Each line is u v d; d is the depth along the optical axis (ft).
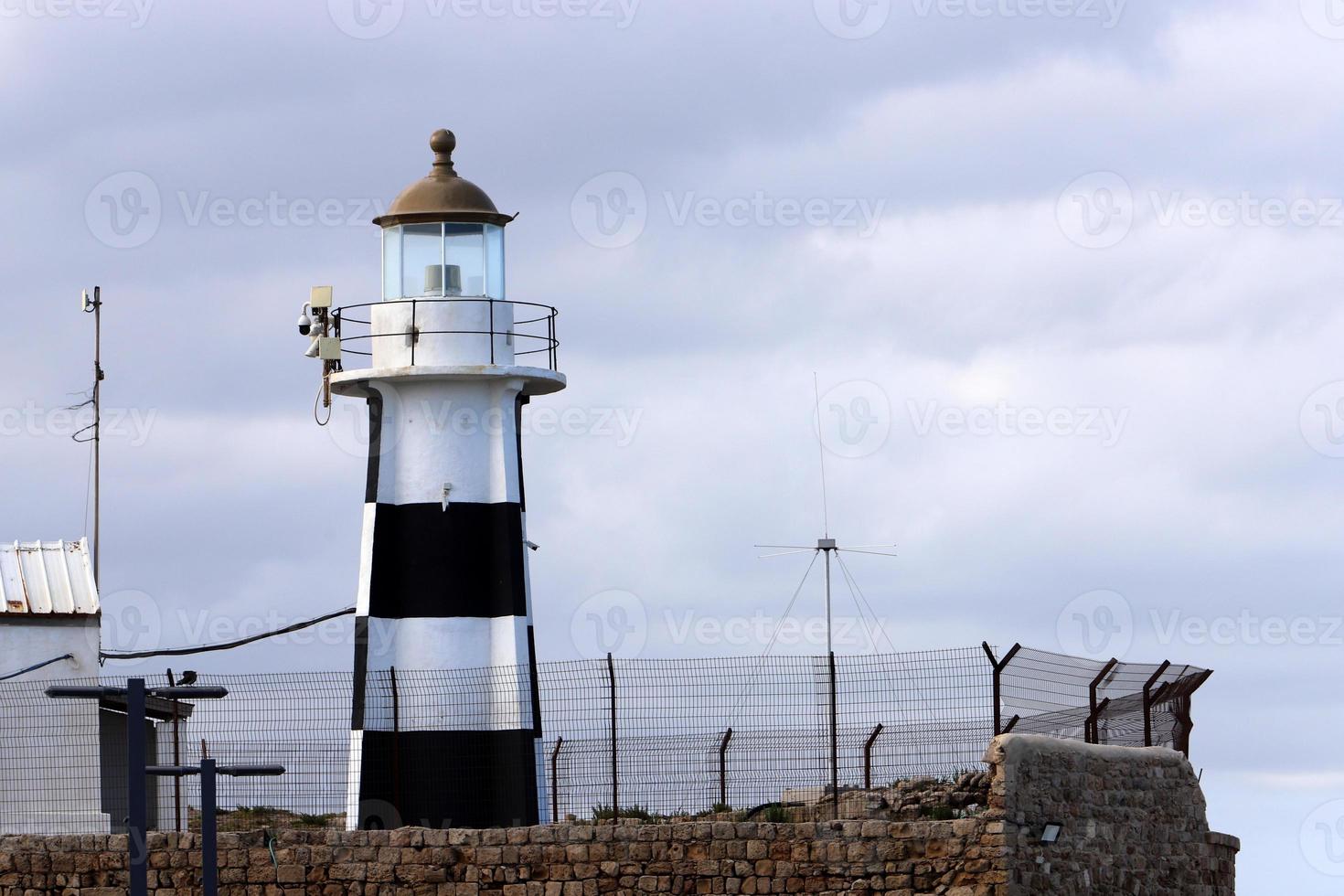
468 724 119.96
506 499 123.24
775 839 100.94
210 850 89.97
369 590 122.11
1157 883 108.78
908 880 99.30
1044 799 101.14
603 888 102.27
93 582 120.88
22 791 114.73
